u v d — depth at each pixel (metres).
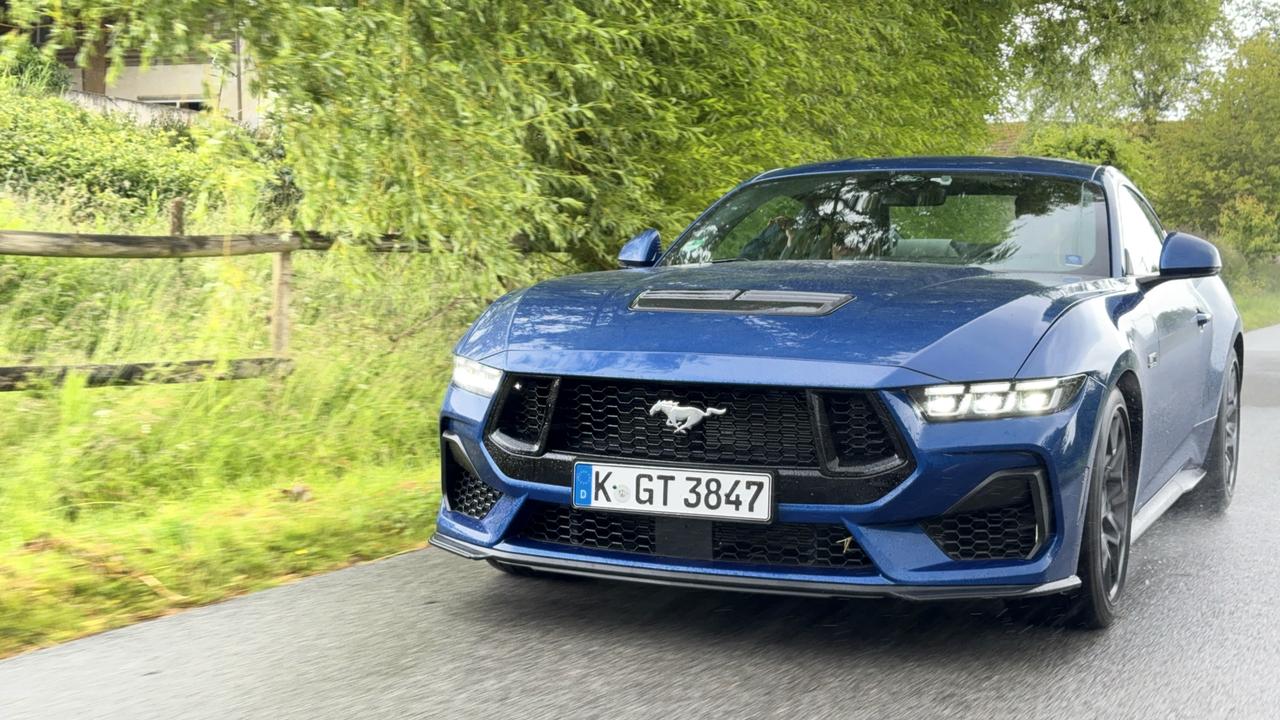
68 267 6.53
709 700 3.05
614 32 7.07
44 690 3.07
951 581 3.29
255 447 5.71
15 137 12.98
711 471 3.38
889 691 3.15
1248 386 11.84
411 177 6.48
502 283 7.72
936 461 3.26
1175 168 43.62
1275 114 42.12
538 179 7.37
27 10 5.67
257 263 6.86
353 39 6.16
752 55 8.25
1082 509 3.45
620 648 3.47
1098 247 4.43
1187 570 4.60
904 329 3.43
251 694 3.04
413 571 4.32
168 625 3.64
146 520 4.79
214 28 5.86
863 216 4.74
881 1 10.97
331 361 6.45
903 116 11.80
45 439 5.31
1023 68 19.33
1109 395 3.63
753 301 3.68
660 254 4.98
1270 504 6.04
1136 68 19.78
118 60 5.77
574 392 3.55
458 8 6.68
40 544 4.33
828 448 3.31
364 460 5.99
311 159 6.15
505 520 3.63
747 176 8.57
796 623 3.73
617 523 3.55
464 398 3.75
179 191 12.95
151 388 5.84
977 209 4.66
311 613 3.79
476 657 3.37
